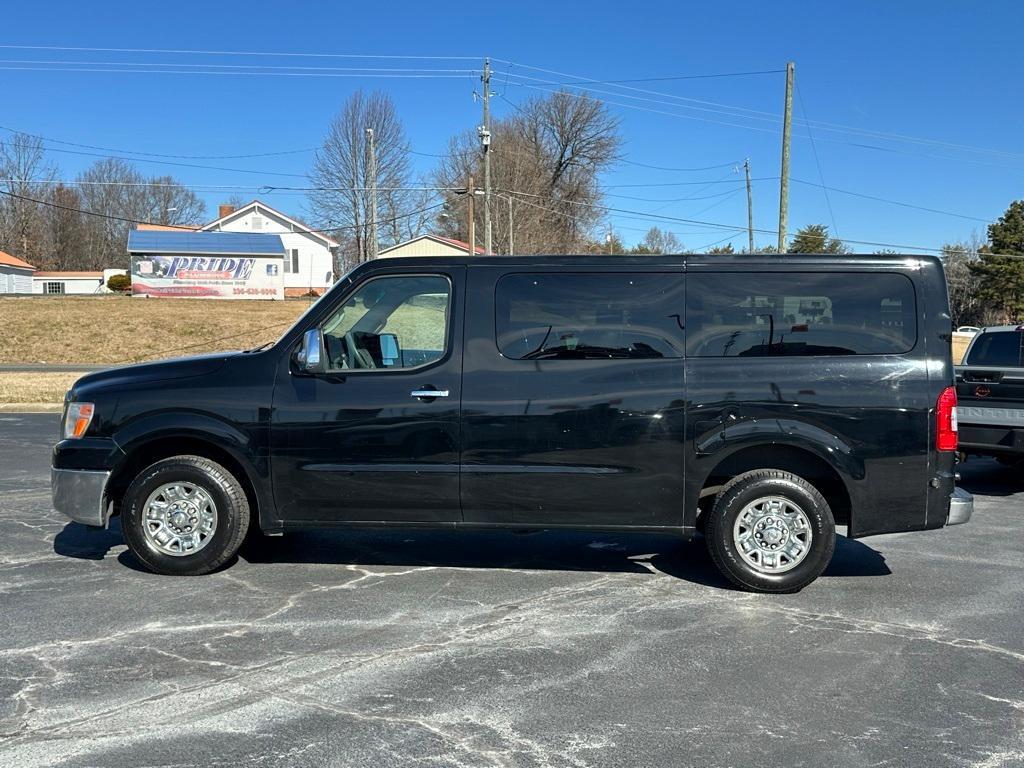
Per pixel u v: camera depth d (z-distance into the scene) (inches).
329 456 212.1
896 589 214.8
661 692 151.9
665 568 232.1
